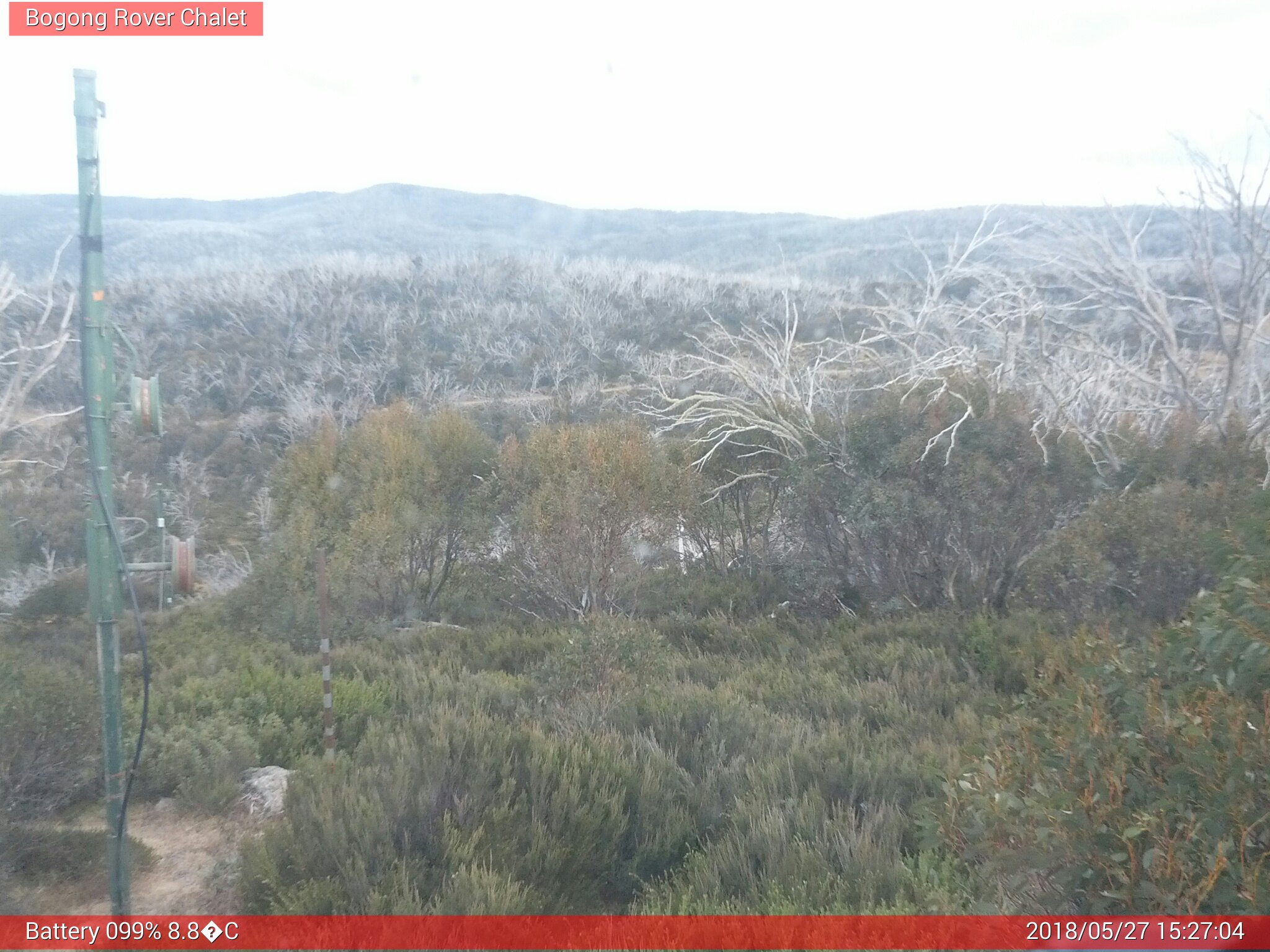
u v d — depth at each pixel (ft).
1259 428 39.68
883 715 24.77
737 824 16.94
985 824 13.92
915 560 38.27
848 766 19.34
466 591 44.86
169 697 25.53
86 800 20.44
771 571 43.80
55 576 54.34
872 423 39.34
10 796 18.85
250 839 16.69
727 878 15.49
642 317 120.37
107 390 13.93
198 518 73.26
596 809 16.97
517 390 101.30
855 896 14.42
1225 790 11.89
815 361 47.16
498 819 16.22
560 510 40.86
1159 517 31.30
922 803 15.96
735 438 44.16
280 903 14.83
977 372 40.34
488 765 18.31
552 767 17.99
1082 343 43.37
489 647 35.32
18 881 16.62
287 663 32.89
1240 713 12.55
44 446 64.90
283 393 95.71
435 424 47.29
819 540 41.70
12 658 24.23
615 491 41.34
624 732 22.15
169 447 83.71
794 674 29.17
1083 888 12.71
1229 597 14.34
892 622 35.24
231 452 84.94
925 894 13.89
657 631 35.78
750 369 46.47
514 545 42.86
